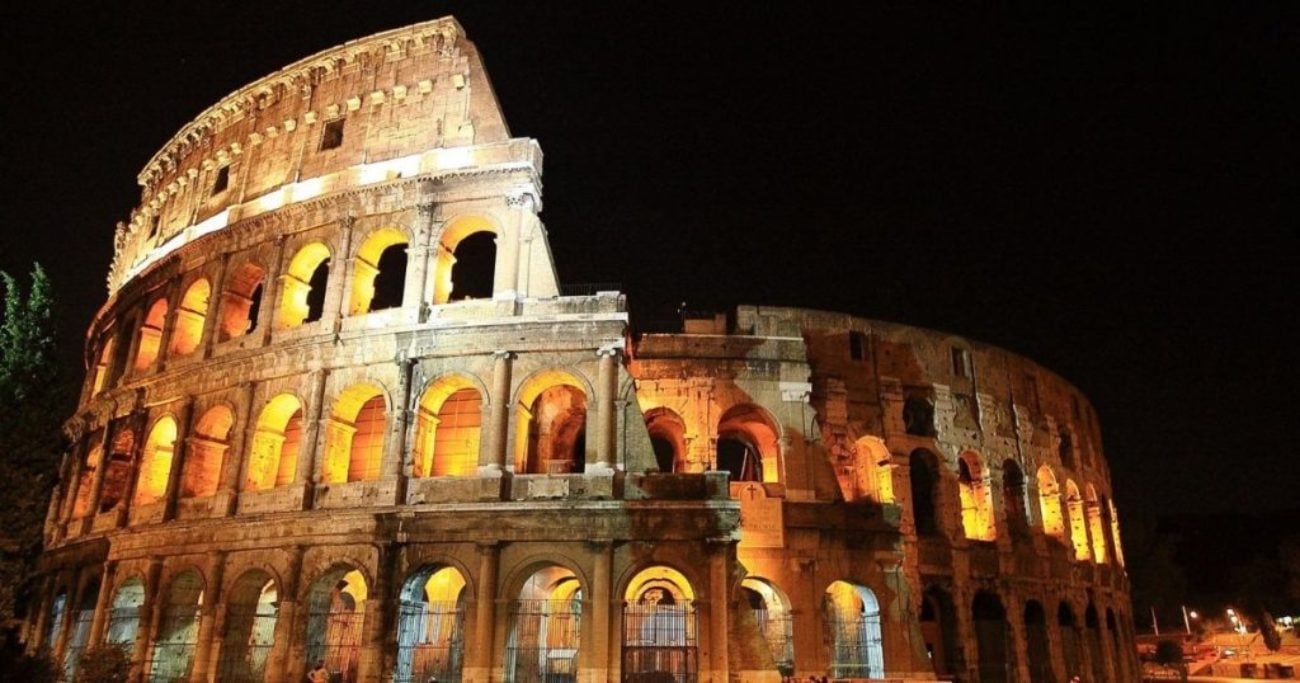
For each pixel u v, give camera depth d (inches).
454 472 1891.0
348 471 1927.9
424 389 1817.2
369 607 1651.1
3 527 2111.2
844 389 2266.2
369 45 2202.3
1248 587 4921.3
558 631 2014.0
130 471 2137.1
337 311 1950.1
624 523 1635.1
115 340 2496.3
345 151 2144.4
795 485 1957.4
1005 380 2623.0
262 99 2354.8
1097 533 2891.2
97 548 2094.0
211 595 1812.3
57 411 2346.2
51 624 2277.3
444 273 1979.6
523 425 1835.6
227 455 1957.4
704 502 1626.5
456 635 1851.6
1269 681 3486.7
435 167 2018.9
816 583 1877.5
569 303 1822.1
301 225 2090.3
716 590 1584.6
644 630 1828.2
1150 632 5108.3
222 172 2407.7
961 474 2566.4
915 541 2210.9
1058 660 2416.3
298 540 1764.3
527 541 1653.5
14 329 2338.8
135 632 2053.4
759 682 1561.3
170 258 2310.5
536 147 1987.0
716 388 2026.3
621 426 1716.3
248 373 1987.0
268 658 1710.1
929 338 2484.0
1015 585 2357.3
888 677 1838.1
